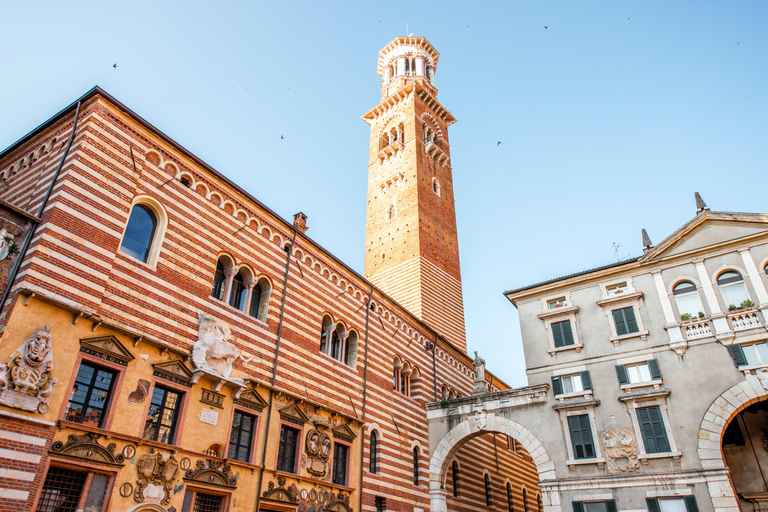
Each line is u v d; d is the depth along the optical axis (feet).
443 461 119.44
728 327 99.30
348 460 98.68
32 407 55.16
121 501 60.29
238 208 91.35
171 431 69.56
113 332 65.57
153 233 76.18
